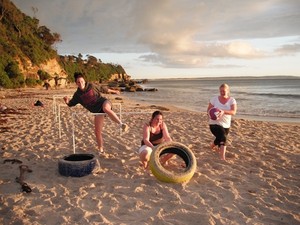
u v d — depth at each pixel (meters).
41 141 8.27
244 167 6.11
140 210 4.16
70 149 7.44
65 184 5.08
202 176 5.47
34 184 5.04
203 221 3.87
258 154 7.09
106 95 42.62
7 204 4.30
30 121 12.09
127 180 5.29
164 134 5.94
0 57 50.81
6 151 7.11
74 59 120.06
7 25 64.31
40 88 57.50
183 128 10.81
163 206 4.30
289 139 9.17
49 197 4.55
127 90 59.16
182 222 3.86
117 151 7.30
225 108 6.32
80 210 4.11
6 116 13.59
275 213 4.14
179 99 36.75
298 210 4.28
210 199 4.56
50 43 83.06
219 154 7.02
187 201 4.48
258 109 24.17
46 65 68.81
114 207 4.24
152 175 5.55
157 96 43.47
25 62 59.62
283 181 5.38
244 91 56.22
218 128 6.39
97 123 6.81
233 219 3.95
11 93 36.94
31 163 6.21
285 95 41.94
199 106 27.19
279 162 6.53
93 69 131.25
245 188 5.01
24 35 68.06
